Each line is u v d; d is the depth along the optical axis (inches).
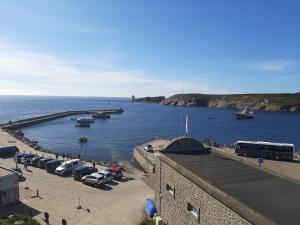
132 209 1505.9
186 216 1116.5
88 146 4419.3
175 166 1208.8
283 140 5191.9
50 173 2154.3
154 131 6171.3
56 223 1315.2
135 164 3179.1
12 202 1521.9
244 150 2923.2
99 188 1825.8
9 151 2844.5
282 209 768.9
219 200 881.5
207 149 1523.1
